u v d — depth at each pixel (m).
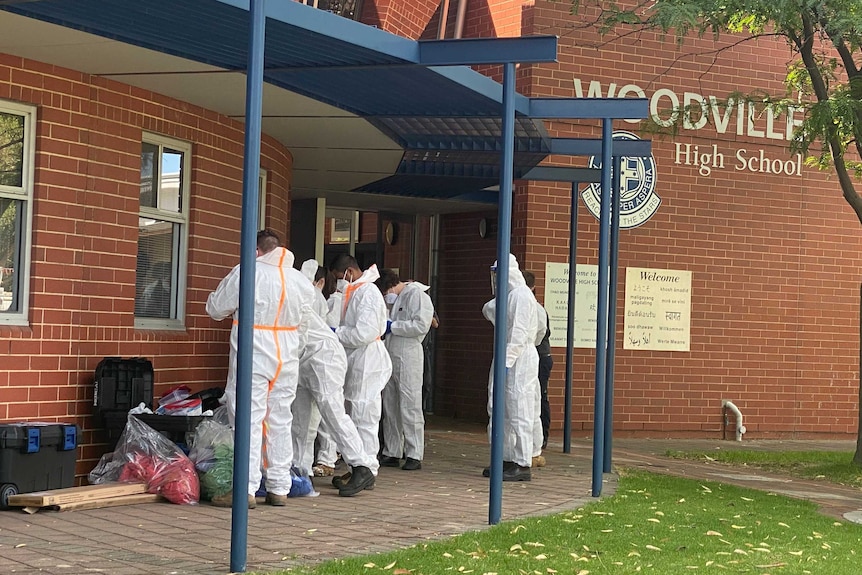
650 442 15.15
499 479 7.48
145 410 8.47
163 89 9.09
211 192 9.98
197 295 9.80
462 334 16.42
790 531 7.78
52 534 6.52
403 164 12.98
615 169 11.52
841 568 6.51
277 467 7.92
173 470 7.86
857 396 16.94
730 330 16.27
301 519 7.36
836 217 16.84
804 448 15.36
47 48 7.79
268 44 7.77
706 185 16.11
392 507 8.02
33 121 8.20
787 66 14.99
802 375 16.69
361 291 9.28
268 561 5.93
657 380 15.87
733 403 16.22
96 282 8.62
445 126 10.77
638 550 6.72
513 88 7.80
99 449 8.60
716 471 12.02
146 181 9.26
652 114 15.66
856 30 10.89
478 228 16.27
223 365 10.19
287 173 12.20
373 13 12.41
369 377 9.21
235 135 10.35
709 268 16.14
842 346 16.89
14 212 8.12
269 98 9.58
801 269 16.66
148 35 7.47
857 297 16.97
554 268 15.12
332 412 8.52
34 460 7.54
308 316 8.07
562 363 15.18
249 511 7.63
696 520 7.99
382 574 5.64
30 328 8.12
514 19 15.23
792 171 16.59
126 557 5.91
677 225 15.97
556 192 15.16
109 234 8.73
